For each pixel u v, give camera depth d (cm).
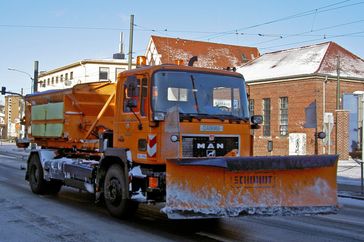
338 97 3038
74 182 1099
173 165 757
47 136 1292
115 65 6291
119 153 911
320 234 848
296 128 3144
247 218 1007
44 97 1333
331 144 3031
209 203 766
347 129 3052
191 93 870
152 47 5053
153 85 848
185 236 807
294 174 806
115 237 783
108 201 952
